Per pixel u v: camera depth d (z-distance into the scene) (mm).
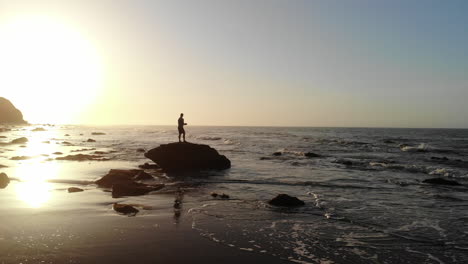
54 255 7965
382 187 18906
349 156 39594
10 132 96875
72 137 81875
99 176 22016
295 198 14367
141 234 9742
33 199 14781
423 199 15781
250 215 12344
